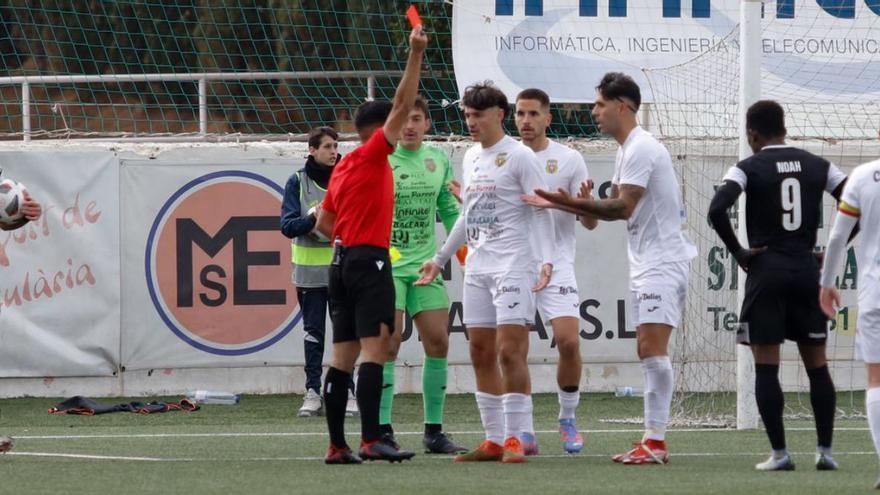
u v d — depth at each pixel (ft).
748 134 91.09
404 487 78.54
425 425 103.91
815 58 162.61
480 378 95.81
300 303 135.74
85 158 150.00
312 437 115.65
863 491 76.84
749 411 122.72
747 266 88.99
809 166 88.58
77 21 219.00
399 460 93.04
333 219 94.27
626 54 159.33
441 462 94.48
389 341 92.38
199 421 131.13
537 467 90.48
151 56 217.15
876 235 80.38
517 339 93.71
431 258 106.52
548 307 103.86
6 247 149.07
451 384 153.79
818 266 88.43
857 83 162.61
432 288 104.78
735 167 89.04
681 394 137.90
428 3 185.47
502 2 159.22
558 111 178.81
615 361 154.40
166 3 209.77
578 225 153.69
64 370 149.48
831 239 81.92
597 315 154.20
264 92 209.77
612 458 96.27
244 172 151.53
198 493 76.18
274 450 105.29
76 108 217.97
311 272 133.39
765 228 88.43
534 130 107.04
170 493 76.38
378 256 90.84
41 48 222.89
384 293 90.99
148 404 139.23
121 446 108.58
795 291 87.86
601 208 90.43
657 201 92.48
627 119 93.45
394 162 106.11
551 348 154.61
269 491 76.84
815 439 113.09
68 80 162.20
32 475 86.02
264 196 151.74
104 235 150.20
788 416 136.87
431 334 104.06
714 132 152.76
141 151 151.02
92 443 111.14
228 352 151.43
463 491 76.54
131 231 150.61
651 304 92.38
